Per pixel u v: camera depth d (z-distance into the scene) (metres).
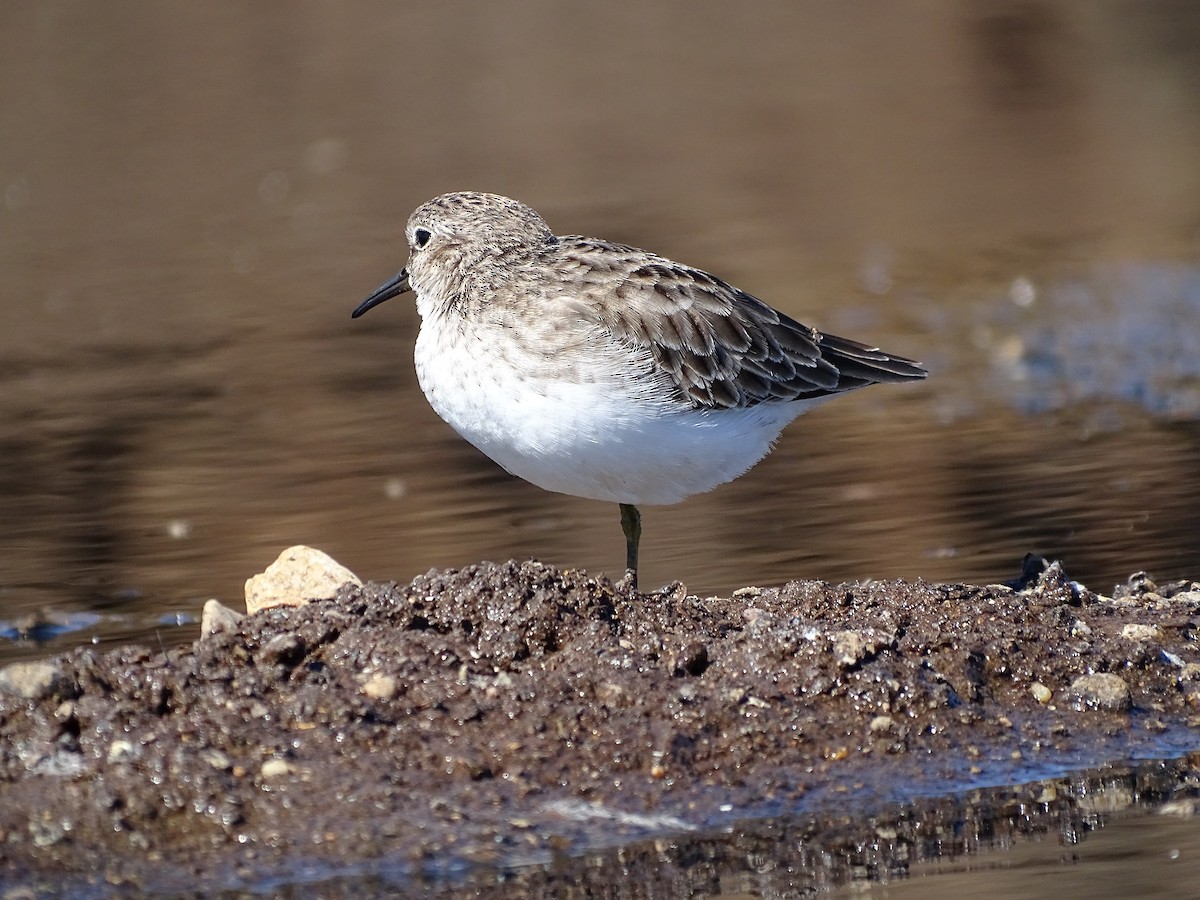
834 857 8.24
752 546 13.43
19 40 35.06
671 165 29.34
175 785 8.34
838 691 9.42
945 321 20.81
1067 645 10.07
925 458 15.87
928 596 10.34
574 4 38.47
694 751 8.96
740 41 37.19
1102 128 30.62
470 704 9.05
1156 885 7.86
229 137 31.06
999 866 8.16
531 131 31.30
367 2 37.81
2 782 8.39
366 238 25.48
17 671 8.88
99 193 28.39
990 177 28.03
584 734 8.96
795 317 21.28
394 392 19.14
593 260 11.04
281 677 9.12
